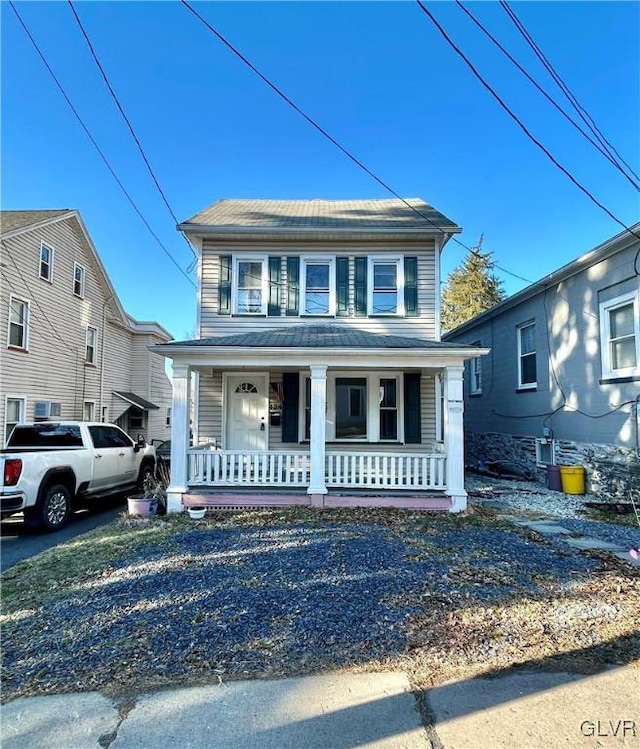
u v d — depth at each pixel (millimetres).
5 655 3201
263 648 3217
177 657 3115
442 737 2291
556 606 3887
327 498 8156
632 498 7648
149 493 8562
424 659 3049
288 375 10938
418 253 11117
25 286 13680
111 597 4191
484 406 14727
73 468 8070
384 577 4570
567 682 2764
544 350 11102
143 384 21141
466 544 5828
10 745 2285
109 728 2400
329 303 11133
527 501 8938
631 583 4441
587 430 9469
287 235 10875
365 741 2275
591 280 9359
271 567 4934
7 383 12820
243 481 8359
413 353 8023
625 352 8516
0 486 6859
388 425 10844
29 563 5383
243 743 2277
